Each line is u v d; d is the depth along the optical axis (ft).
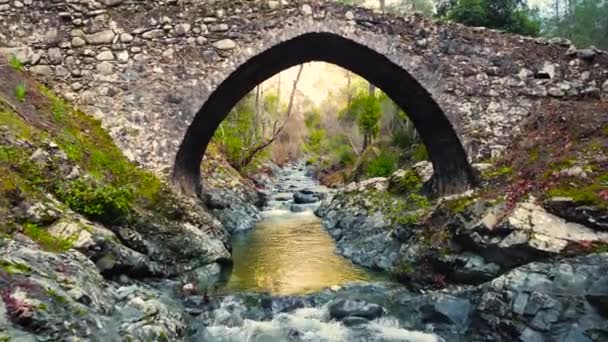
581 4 70.23
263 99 130.00
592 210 25.18
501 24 55.62
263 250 42.83
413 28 35.94
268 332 24.54
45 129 28.66
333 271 36.29
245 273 35.24
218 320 25.27
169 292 27.35
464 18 55.57
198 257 32.07
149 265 27.78
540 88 36.73
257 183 91.20
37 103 30.42
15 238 21.01
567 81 36.68
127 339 18.45
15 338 15.11
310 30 34.68
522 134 36.14
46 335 16.01
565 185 27.61
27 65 33.35
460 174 38.19
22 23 33.47
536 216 26.53
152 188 31.50
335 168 114.52
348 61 39.88
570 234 25.25
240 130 90.38
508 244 26.17
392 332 24.84
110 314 20.07
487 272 27.35
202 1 34.45
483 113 36.60
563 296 22.00
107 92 33.81
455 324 25.04
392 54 35.58
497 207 28.68
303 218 60.64
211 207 50.55
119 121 33.65
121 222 27.61
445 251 30.07
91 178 27.58
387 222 41.65
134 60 34.06
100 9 33.96
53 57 33.58
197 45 34.42
